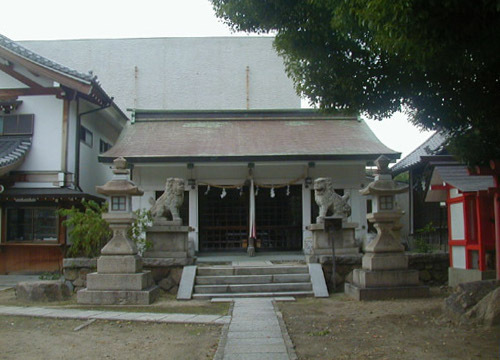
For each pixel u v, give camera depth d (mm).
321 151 15359
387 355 5262
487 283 7230
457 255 10352
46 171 14586
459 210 10234
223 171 15977
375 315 7457
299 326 6809
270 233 16125
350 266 10656
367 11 5203
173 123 18766
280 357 5258
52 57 24281
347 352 5422
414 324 6727
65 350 5742
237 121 19000
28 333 6590
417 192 16688
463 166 10672
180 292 9594
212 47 24562
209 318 7441
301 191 16172
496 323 6324
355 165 16062
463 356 5160
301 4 6992
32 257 14234
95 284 8992
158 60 24406
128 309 8328
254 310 8070
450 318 6875
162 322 7176
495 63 6320
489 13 4805
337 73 7527
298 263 11977
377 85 7395
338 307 8320
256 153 15195
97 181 17594
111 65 24281
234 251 15938
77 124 15234
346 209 11664
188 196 15844
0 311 8039
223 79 24312
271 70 24438
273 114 19312
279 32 7633
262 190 16219
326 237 11172
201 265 11469
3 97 14977
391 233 9547
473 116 7012
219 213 16172
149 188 15781
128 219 9281
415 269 10352
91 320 7344
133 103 23969
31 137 14781
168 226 10836
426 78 6934
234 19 7559
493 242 9344
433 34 4961
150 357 5434
